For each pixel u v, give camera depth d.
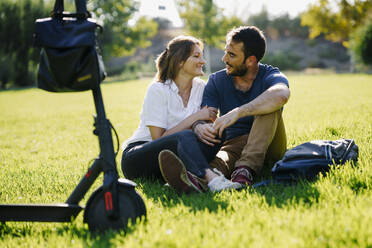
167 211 2.18
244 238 1.63
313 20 41.19
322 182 2.43
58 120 9.91
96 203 2.00
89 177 2.05
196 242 1.65
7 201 2.77
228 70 3.06
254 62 3.01
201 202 2.29
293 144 4.04
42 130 8.12
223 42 43.22
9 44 38.94
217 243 1.62
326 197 2.17
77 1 1.90
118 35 52.25
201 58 3.05
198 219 1.96
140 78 41.38
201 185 2.56
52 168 4.01
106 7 51.78
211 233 1.75
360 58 27.22
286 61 45.59
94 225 2.01
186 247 1.61
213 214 2.04
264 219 1.87
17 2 39.31
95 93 1.98
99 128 1.99
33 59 39.03
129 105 12.99
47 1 40.62
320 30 41.56
